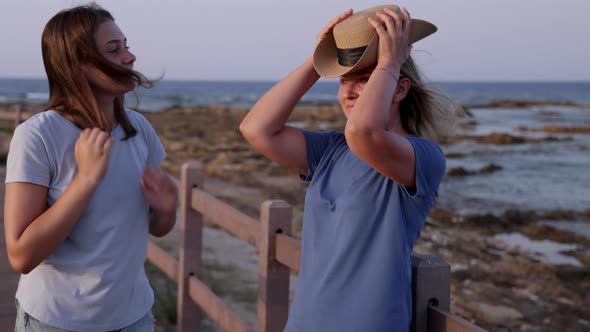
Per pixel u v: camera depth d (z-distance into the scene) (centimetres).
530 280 859
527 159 2578
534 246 1099
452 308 728
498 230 1228
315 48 189
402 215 170
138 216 203
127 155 201
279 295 264
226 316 313
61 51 186
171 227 212
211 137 3116
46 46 189
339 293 170
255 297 653
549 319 696
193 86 18138
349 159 183
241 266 793
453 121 189
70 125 189
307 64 202
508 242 1120
